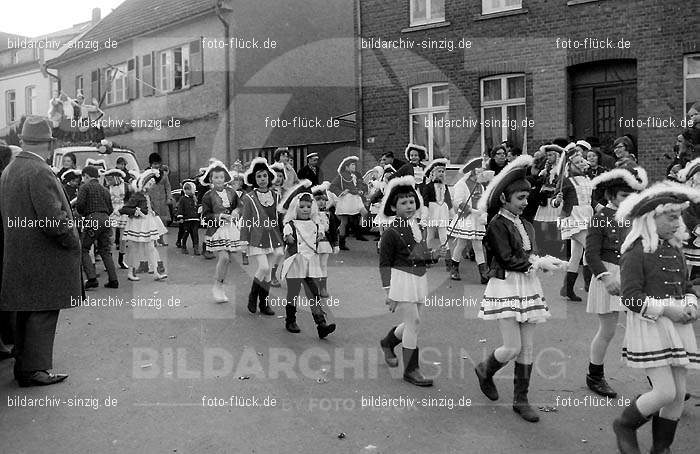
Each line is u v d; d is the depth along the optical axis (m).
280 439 5.14
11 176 6.23
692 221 8.00
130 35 24.83
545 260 5.56
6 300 6.12
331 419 5.50
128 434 5.21
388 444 5.07
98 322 8.37
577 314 8.49
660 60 14.12
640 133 14.34
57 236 6.18
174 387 6.17
